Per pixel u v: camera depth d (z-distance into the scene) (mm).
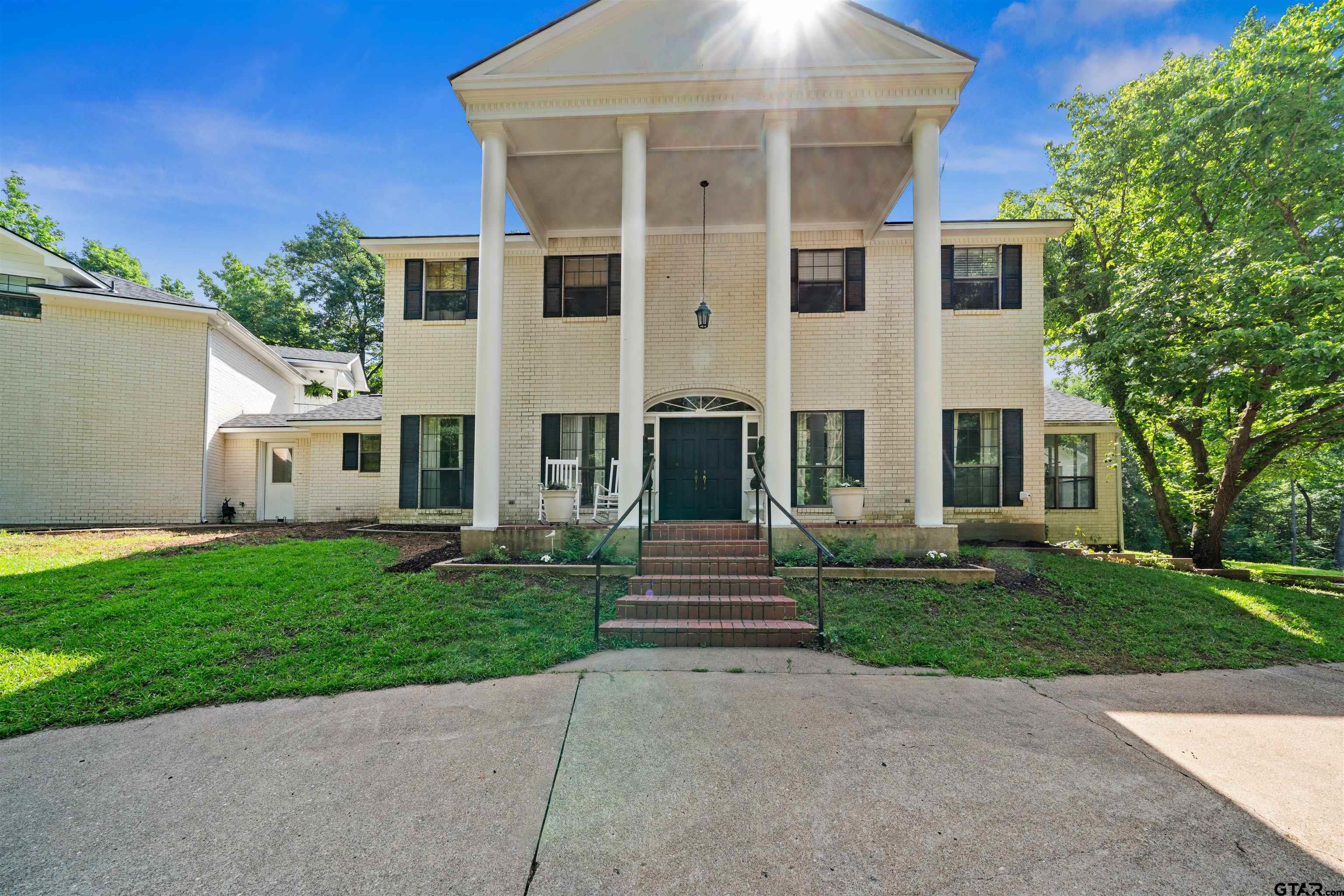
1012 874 2418
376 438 15289
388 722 3947
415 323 12109
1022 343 11344
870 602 6629
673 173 9883
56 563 8117
